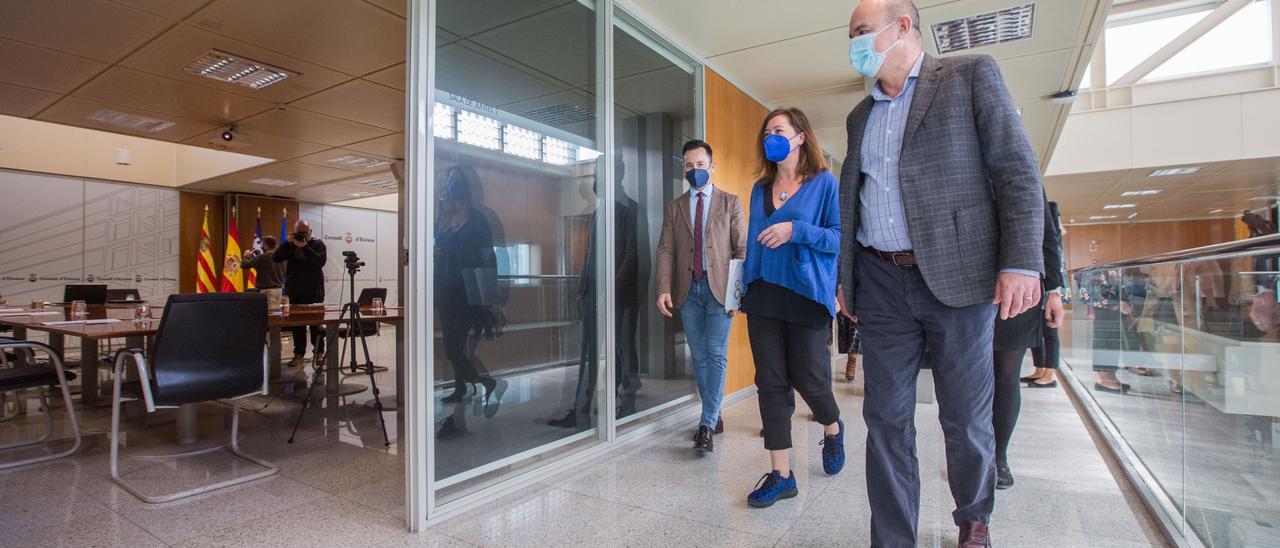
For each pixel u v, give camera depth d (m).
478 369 2.30
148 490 2.42
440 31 2.14
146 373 2.48
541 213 2.63
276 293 4.24
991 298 1.41
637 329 3.29
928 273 1.45
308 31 3.81
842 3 3.29
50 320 3.52
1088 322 3.97
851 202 1.65
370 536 1.96
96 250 8.55
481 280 2.31
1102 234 19.34
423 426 2.02
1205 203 14.21
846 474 2.50
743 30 3.62
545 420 2.63
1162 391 2.13
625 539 1.90
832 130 6.07
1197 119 9.41
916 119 1.48
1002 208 1.36
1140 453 2.50
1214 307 1.59
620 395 3.11
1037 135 6.53
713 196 2.92
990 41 3.97
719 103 4.21
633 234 3.29
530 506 2.21
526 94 2.56
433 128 2.08
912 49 1.53
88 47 3.99
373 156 7.25
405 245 2.03
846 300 1.66
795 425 3.38
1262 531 1.32
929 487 2.33
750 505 2.16
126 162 8.78
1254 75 9.11
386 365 6.43
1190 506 1.80
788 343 2.21
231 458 2.91
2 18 3.55
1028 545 1.81
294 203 10.77
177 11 3.53
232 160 8.30
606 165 3.04
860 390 4.44
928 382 3.85
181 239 9.54
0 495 2.39
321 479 2.58
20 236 7.84
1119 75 10.36
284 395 4.61
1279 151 8.94
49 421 3.23
